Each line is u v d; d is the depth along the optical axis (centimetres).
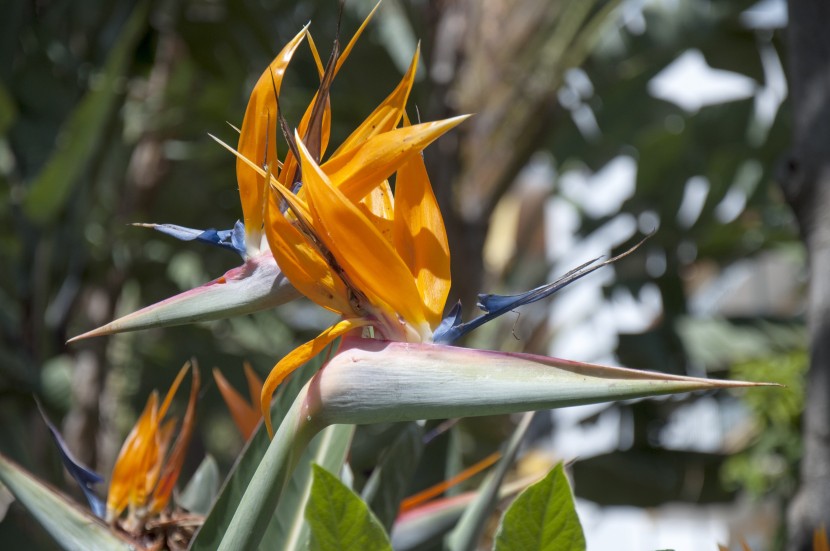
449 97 434
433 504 175
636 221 485
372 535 145
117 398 494
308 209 147
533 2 437
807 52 206
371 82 455
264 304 148
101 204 443
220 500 156
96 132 329
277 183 146
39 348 360
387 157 148
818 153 204
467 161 428
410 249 150
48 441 350
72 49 390
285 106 401
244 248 149
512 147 428
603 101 498
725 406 495
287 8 466
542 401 141
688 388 140
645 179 476
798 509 198
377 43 454
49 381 359
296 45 150
